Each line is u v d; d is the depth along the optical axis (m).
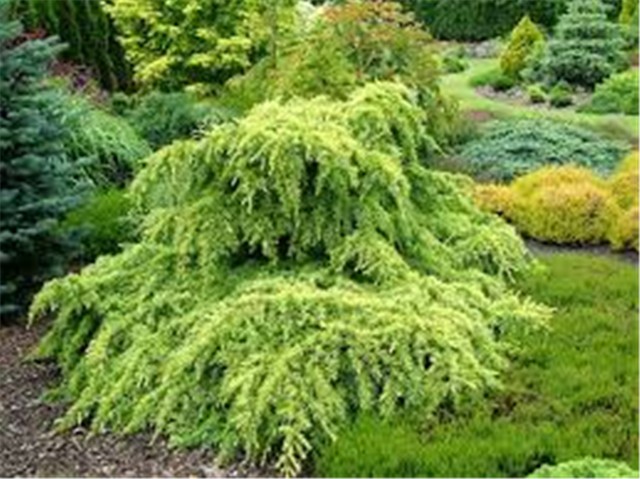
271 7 13.10
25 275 7.47
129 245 6.72
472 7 27.03
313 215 5.94
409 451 4.78
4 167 7.29
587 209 9.39
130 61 14.65
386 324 5.42
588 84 19.36
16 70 7.39
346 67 9.66
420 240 6.41
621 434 4.93
